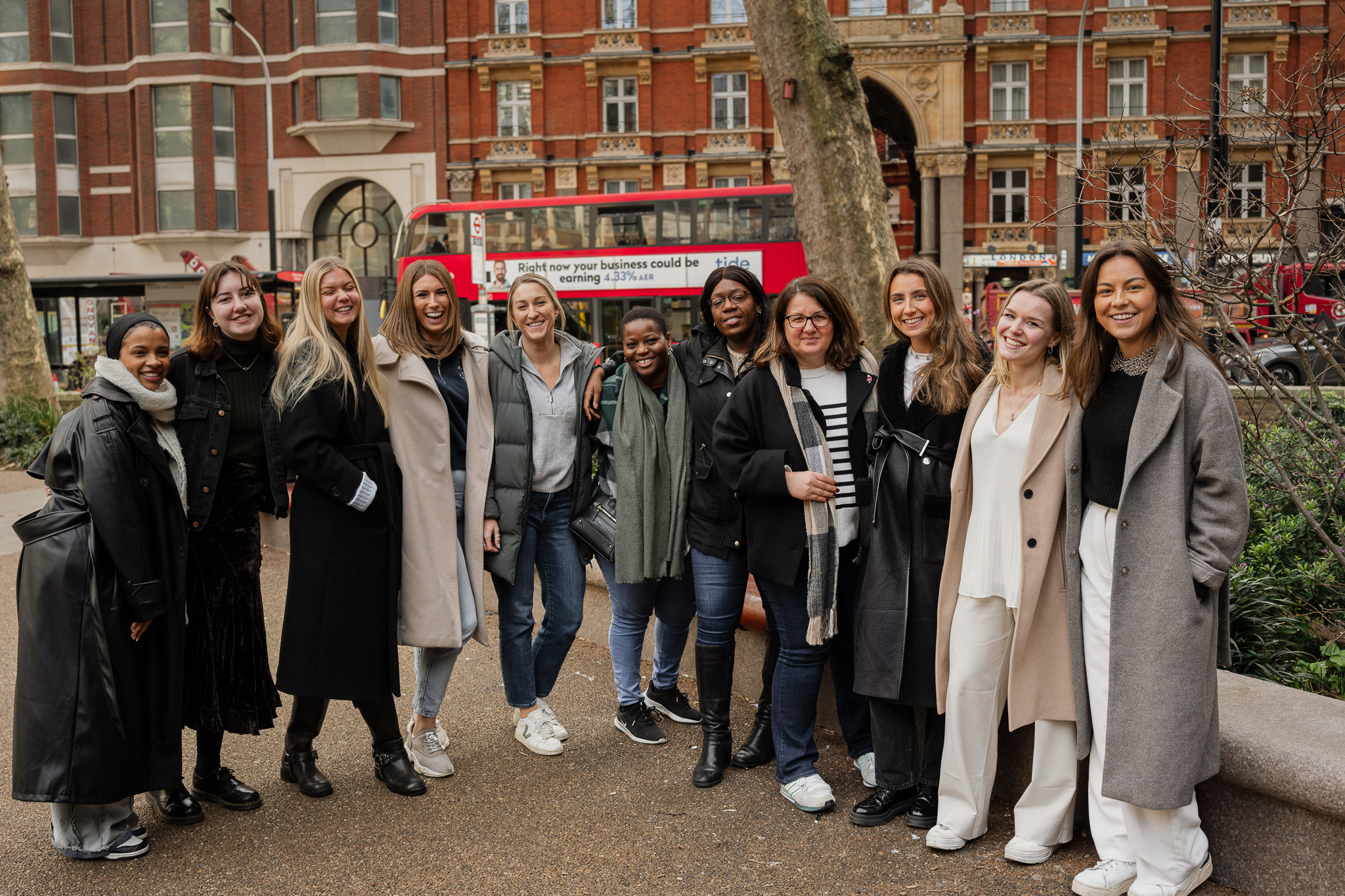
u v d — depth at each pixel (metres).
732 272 3.88
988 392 3.25
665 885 3.08
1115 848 2.97
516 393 4.02
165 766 3.27
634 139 32.41
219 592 3.52
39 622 3.12
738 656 4.81
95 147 34.75
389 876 3.15
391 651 3.64
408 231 20.91
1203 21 30.81
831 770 3.95
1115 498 2.91
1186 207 4.73
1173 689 2.73
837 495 3.52
